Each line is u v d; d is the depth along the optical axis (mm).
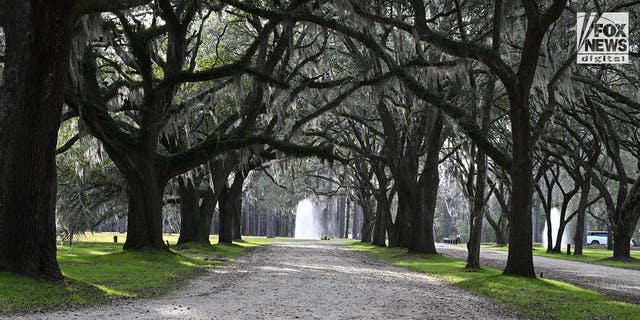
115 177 44438
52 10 15781
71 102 27172
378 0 28359
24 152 16234
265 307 15367
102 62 38188
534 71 23219
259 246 56781
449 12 30094
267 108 31156
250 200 87250
